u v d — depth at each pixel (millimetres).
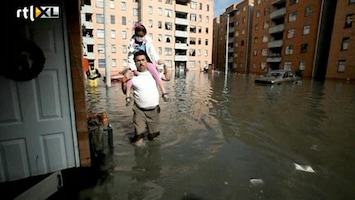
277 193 2996
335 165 3830
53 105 2738
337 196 2939
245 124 6320
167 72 4777
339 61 26703
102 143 3857
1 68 2443
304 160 4012
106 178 3299
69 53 2715
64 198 2801
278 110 8391
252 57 46969
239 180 3307
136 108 4430
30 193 2473
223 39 60656
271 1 40000
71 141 2904
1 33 2395
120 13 42062
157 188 3076
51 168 2850
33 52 2537
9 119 2562
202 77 29062
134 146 4508
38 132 2711
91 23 39562
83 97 2857
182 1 51594
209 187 3115
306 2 32094
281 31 37781
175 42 51406
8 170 2633
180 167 3684
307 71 32406
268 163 3875
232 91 14188
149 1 45750
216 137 5176
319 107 9109
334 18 27031
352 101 10734
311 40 31609
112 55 42156
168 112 7684
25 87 2578
